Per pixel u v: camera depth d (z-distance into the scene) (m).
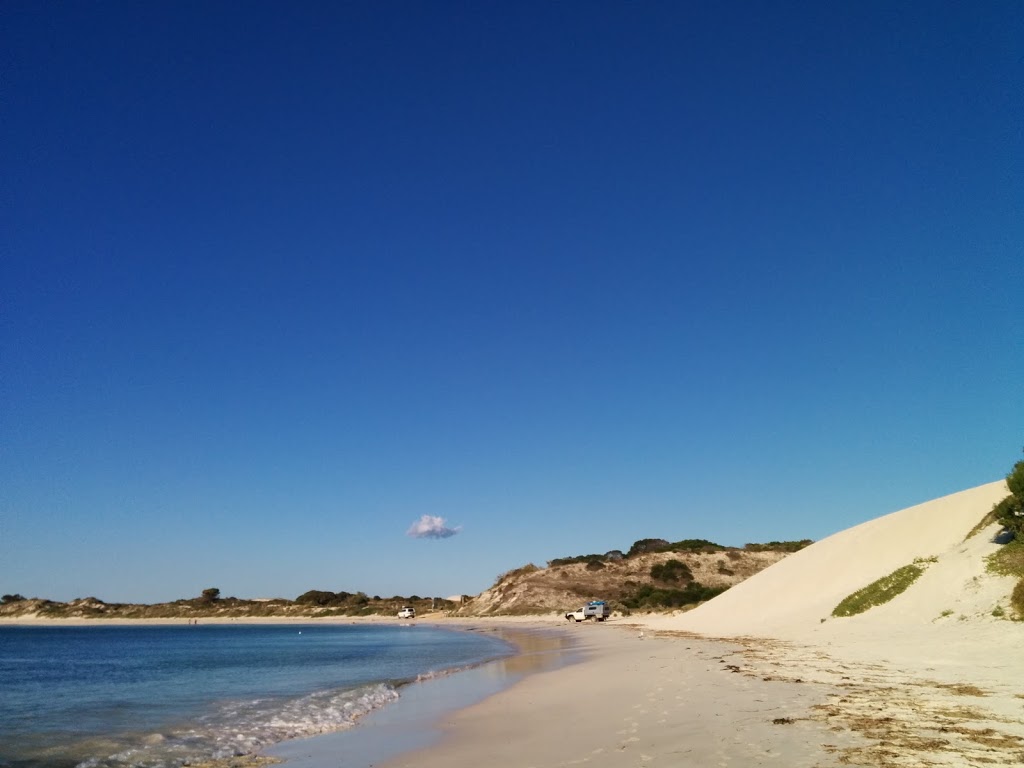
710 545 118.00
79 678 34.06
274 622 167.88
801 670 19.09
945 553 30.33
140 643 76.38
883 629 25.84
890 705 13.12
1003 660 18.14
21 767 12.82
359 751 13.03
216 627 141.00
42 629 136.50
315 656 46.31
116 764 12.91
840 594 33.47
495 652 41.06
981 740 10.19
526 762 10.75
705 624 43.78
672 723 12.79
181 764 12.72
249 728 16.56
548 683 22.09
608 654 31.64
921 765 8.92
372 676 29.86
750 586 45.81
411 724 15.93
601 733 12.55
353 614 169.88
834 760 9.34
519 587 116.62
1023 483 26.12
